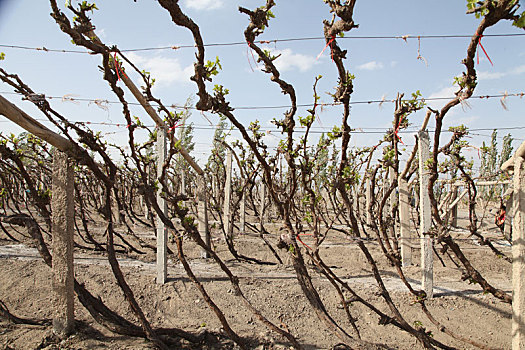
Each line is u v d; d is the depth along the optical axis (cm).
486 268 658
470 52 222
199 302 455
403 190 628
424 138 483
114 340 354
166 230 492
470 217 411
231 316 428
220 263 317
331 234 926
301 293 486
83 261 579
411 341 396
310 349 367
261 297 471
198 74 234
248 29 243
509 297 295
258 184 1073
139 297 457
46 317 402
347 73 279
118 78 290
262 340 375
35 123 291
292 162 312
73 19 245
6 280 481
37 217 936
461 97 247
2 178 618
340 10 222
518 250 268
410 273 596
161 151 471
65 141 320
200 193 654
